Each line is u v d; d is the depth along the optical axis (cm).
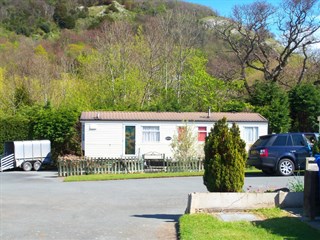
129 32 4438
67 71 5056
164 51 4338
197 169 2572
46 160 3147
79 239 785
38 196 1420
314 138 1956
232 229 809
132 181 1955
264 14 4219
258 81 3747
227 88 3881
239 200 996
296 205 1023
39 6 8506
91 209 1139
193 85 3878
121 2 9225
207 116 2886
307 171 921
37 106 3591
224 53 4688
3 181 2181
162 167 2586
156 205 1206
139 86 4053
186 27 4519
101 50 4250
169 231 851
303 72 4112
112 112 2947
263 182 1667
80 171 2520
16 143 3070
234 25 4325
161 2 7450
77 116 3234
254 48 4316
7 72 4947
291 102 3366
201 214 948
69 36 6825
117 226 904
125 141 2738
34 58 5259
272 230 801
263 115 3180
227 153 1019
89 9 9238
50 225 918
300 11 4031
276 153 1922
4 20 7900
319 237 748
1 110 4144
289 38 4075
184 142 2602
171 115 2902
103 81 4112
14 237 805
